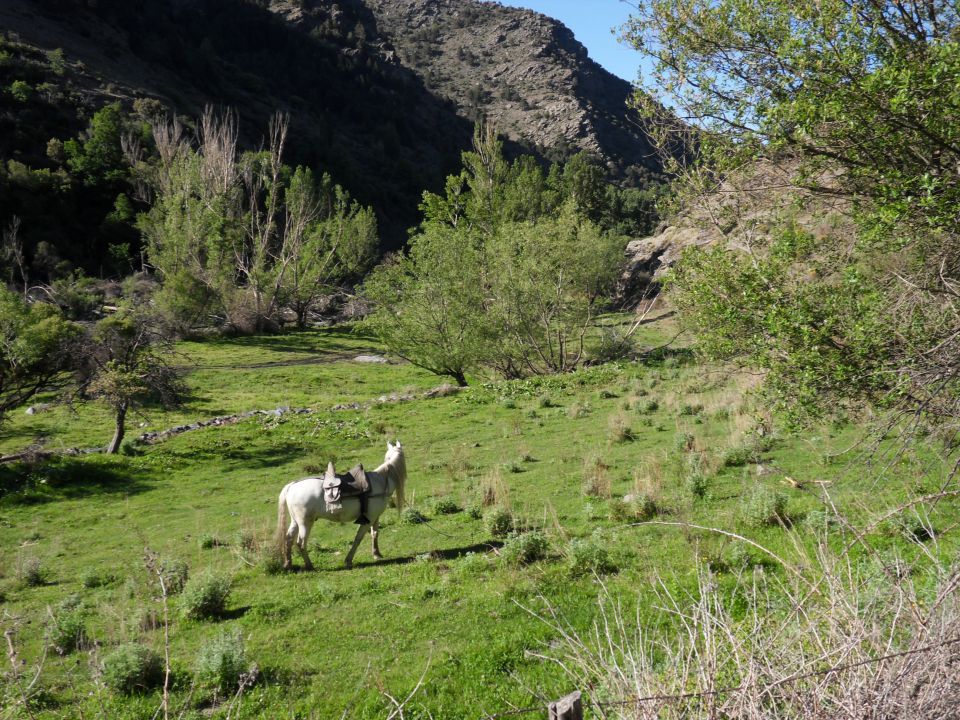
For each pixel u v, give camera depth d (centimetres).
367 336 7975
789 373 1002
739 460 1764
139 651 923
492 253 4338
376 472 1466
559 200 8769
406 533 1641
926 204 809
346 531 1748
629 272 6100
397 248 14550
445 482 2164
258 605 1199
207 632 1102
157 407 4106
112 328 3216
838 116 896
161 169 9400
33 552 1859
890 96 855
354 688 856
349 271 9838
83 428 3803
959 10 888
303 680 892
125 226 10844
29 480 2611
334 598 1203
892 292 957
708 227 1202
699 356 1188
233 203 9094
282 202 11325
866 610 457
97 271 10312
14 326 3173
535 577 1125
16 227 9325
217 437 3322
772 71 1038
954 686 393
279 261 8744
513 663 859
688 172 1167
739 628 497
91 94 13738
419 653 934
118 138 11850
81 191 11062
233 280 8662
